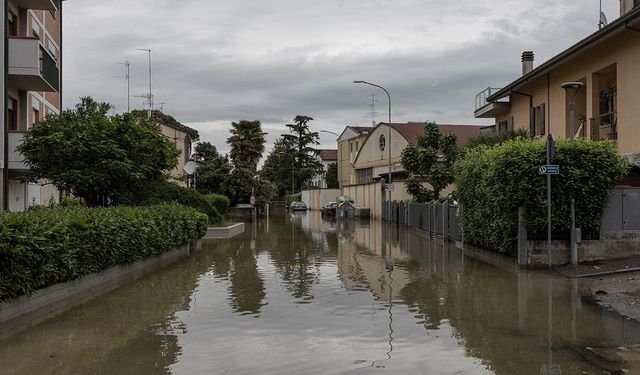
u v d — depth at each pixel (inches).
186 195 1119.6
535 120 1081.4
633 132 740.0
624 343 293.7
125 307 399.9
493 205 631.2
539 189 569.3
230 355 275.1
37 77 770.2
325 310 384.2
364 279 534.3
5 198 752.3
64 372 251.6
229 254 780.6
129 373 249.0
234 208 2076.8
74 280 422.9
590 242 577.3
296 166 3887.8
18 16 836.0
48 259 369.7
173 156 750.5
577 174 564.1
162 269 616.7
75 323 348.8
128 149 654.5
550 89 1003.3
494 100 1229.7
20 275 335.3
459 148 1373.0
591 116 858.8
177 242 690.8
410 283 507.5
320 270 603.5
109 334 320.2
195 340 304.8
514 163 574.6
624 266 534.6
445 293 451.5
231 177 2089.1
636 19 686.5
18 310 346.6
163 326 339.0
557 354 274.5
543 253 574.9
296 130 3929.6
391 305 401.7
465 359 266.8
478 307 392.5
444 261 686.5
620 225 584.1
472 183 737.0
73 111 673.0
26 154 624.7
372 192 2050.9
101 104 755.4
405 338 306.0
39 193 975.0
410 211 1389.0
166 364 261.4
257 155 2970.0
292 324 341.1
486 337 308.0
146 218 574.2
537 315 363.9
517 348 285.6
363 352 279.1
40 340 307.7
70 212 462.3
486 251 708.7
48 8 858.8
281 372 248.4
